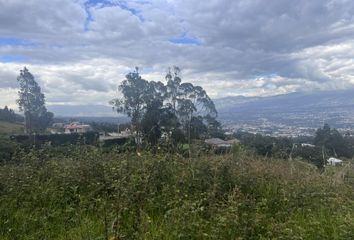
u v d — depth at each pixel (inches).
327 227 185.8
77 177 227.5
